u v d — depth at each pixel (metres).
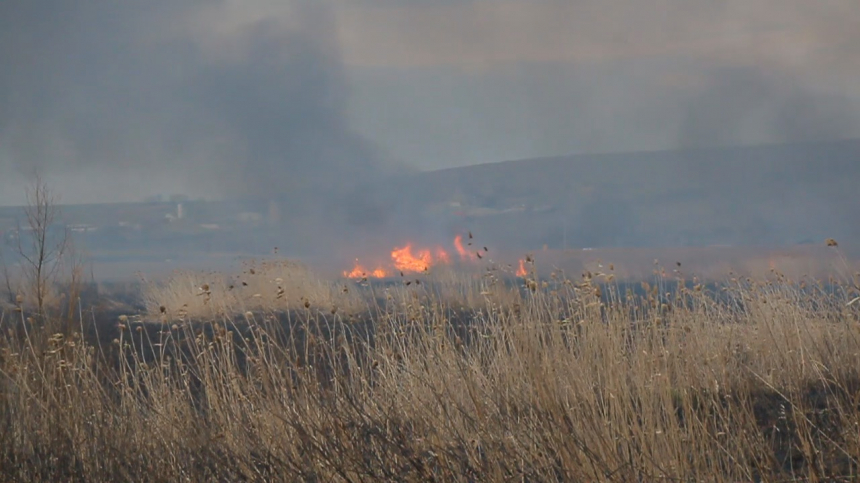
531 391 17.73
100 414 18.06
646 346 20.58
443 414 17.58
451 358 19.58
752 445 17.03
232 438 17.19
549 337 21.12
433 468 16.08
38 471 16.59
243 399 18.17
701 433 17.20
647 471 15.82
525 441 16.47
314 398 17.42
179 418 18.06
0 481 16.31
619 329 21.12
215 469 16.08
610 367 18.67
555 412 16.56
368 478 15.45
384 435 16.31
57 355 19.30
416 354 20.31
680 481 15.50
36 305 24.50
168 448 17.25
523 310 21.36
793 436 18.78
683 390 18.69
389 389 18.64
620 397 18.00
